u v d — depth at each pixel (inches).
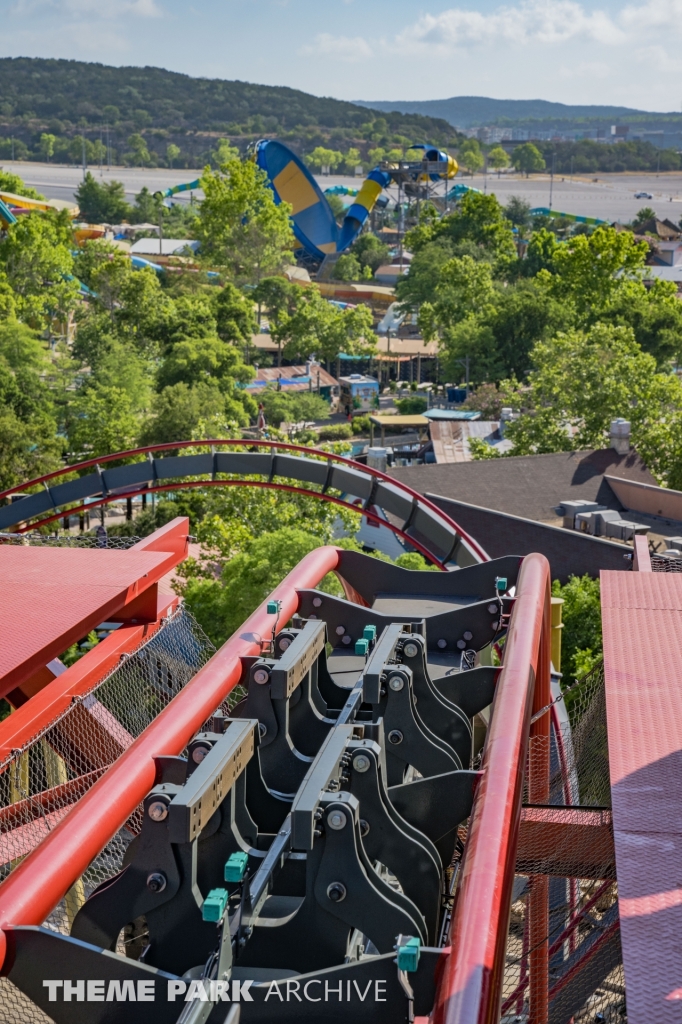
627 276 5777.6
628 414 2731.3
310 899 189.2
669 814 221.3
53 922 270.8
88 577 452.4
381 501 1066.7
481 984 147.0
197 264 6663.4
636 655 315.3
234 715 261.3
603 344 2967.5
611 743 252.7
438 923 219.5
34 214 5733.3
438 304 5497.1
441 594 382.3
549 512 2086.6
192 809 180.4
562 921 334.6
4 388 3026.6
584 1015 264.5
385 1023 166.9
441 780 230.7
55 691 402.9
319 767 201.2
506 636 297.3
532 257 7032.5
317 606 327.6
